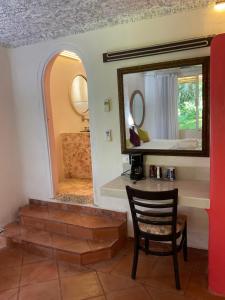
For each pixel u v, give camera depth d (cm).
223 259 209
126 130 286
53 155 351
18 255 289
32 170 361
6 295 225
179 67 251
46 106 338
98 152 308
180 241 267
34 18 254
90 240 287
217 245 210
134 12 250
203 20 237
